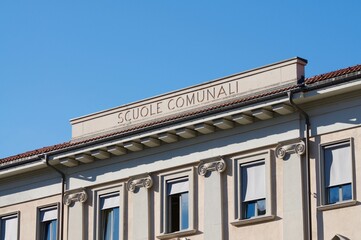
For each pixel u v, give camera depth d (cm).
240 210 4284
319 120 4134
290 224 4122
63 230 4872
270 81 4300
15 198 5112
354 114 4044
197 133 4438
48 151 4919
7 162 5062
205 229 4362
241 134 4328
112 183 4738
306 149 4138
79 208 4828
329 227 4025
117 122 4794
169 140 4503
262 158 4259
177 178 4509
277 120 4231
